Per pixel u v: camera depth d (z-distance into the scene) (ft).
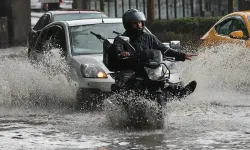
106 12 278.87
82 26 103.19
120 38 74.90
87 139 69.67
